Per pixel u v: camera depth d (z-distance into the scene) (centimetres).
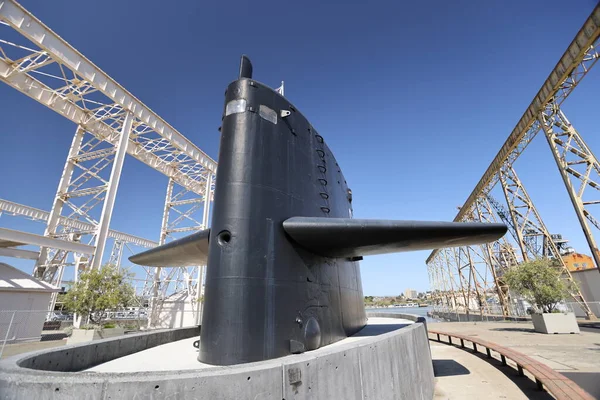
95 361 448
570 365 888
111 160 2452
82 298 1512
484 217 3338
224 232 424
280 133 522
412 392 504
